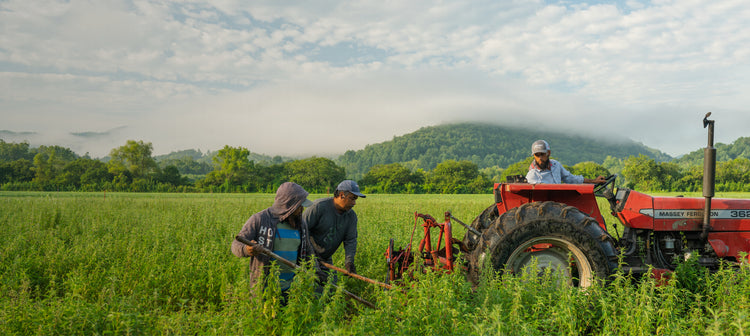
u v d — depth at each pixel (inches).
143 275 199.5
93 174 4512.8
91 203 742.5
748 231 211.8
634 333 128.6
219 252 247.1
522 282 167.3
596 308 146.7
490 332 109.9
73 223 403.5
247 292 147.2
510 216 189.8
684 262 188.2
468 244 213.8
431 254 195.2
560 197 209.6
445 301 126.3
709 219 200.1
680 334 123.5
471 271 185.9
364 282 198.7
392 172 4618.6
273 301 137.1
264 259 161.3
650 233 210.1
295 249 169.5
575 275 192.4
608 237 185.0
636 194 209.8
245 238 158.9
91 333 127.6
